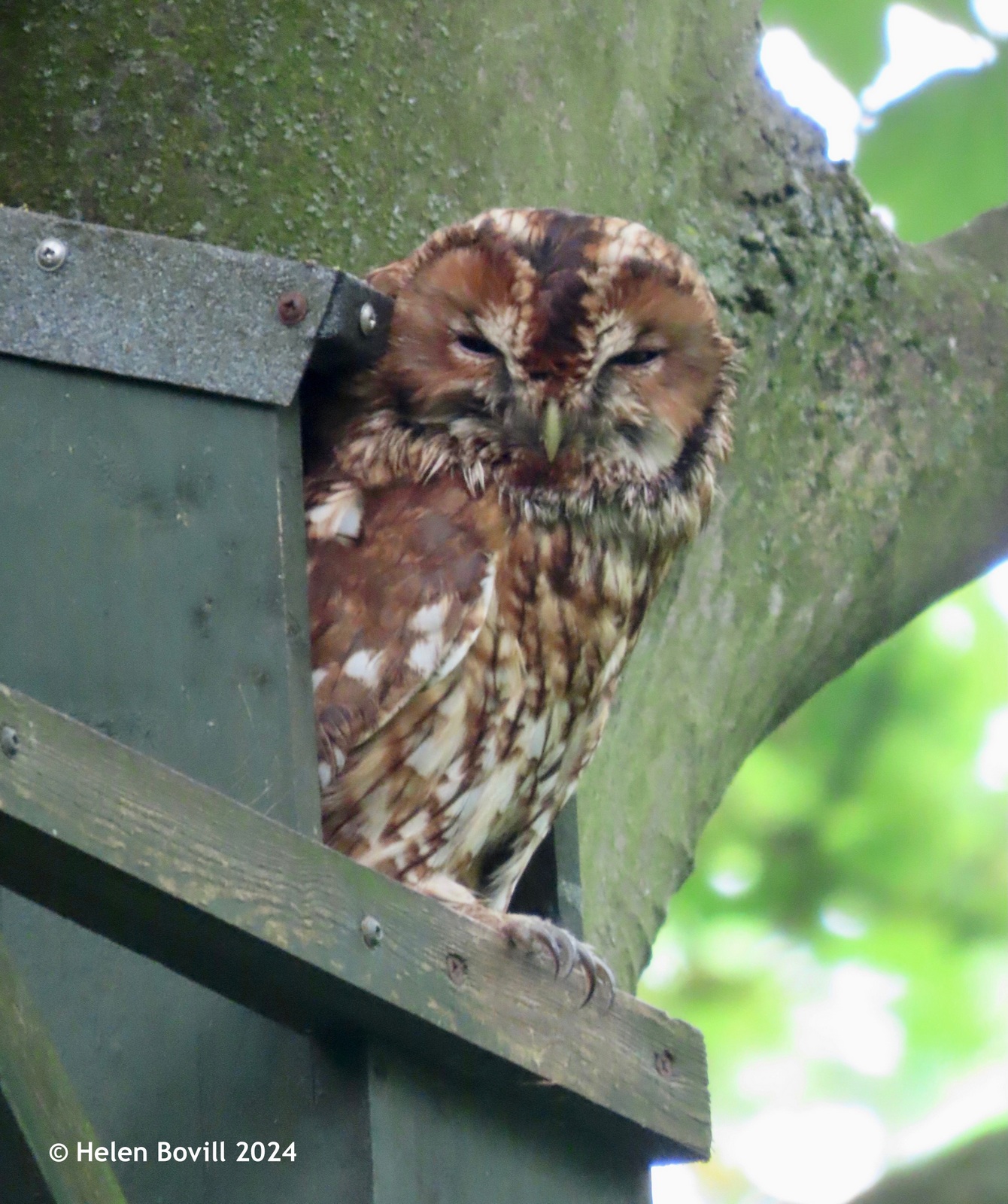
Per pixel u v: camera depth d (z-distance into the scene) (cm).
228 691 666
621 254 801
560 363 781
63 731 532
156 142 834
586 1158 714
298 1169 626
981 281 1049
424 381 784
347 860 603
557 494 785
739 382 909
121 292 701
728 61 963
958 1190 1147
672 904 1505
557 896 834
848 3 1228
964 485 1016
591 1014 690
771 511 944
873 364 987
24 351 698
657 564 842
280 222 832
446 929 636
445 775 754
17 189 828
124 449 691
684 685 913
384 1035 629
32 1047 538
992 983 1487
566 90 896
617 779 888
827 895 1485
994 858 1459
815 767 1458
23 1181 533
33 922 673
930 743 1446
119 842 537
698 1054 742
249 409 688
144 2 847
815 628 963
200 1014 649
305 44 852
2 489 693
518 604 776
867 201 995
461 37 875
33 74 838
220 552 678
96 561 684
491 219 801
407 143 855
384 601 746
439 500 778
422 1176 638
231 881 563
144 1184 636
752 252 938
